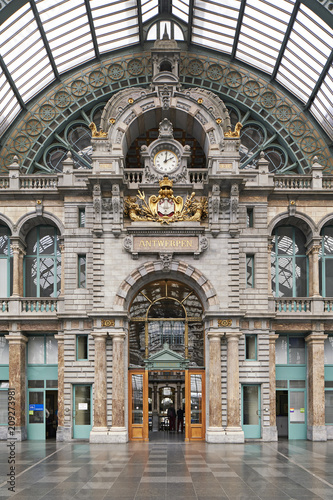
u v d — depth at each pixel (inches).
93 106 1803.6
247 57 1764.3
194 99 1589.6
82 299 1558.8
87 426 1531.7
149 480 903.7
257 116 1779.0
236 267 1546.5
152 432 1844.2
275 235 1668.3
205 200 1577.3
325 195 1611.7
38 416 1600.6
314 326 1579.7
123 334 1518.2
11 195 1601.9
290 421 1599.4
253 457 1179.3
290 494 797.9
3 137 1755.7
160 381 2017.7
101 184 1539.1
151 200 1569.9
